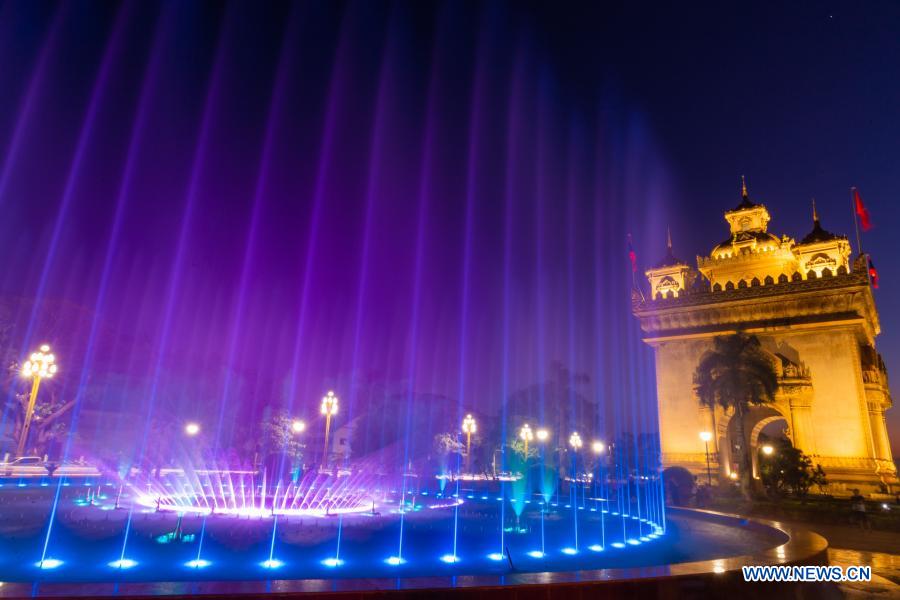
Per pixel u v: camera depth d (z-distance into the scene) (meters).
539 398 61.12
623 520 26.08
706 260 57.91
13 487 31.33
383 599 7.22
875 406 51.78
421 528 20.16
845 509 28.62
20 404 53.09
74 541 14.86
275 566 12.64
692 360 49.44
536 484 50.75
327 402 42.44
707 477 44.38
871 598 10.62
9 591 6.52
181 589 6.86
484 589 7.63
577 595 7.93
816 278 45.50
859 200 50.47
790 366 44.53
